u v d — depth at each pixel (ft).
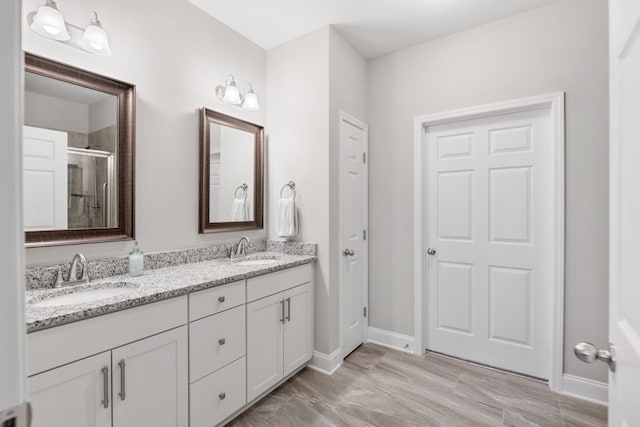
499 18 7.22
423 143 8.36
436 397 6.38
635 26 1.92
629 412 1.97
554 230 6.60
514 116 7.29
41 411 3.28
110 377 3.83
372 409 6.00
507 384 6.85
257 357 5.97
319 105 7.59
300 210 7.93
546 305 6.95
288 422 5.62
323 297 7.52
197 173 6.86
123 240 5.49
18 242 0.94
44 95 4.71
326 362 7.40
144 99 5.91
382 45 8.42
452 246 8.12
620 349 2.16
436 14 7.09
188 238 6.71
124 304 3.92
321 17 7.20
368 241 9.14
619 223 2.22
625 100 2.11
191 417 4.77
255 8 6.89
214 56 7.20
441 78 8.00
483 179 7.67
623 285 2.13
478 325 7.79
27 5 4.51
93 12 4.84
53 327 3.36
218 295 5.22
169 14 6.32
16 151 0.93
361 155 8.89
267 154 8.56
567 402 6.20
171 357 4.51
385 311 8.93
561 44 6.56
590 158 6.27
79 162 5.07
